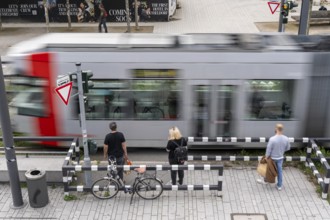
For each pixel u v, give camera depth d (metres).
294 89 11.12
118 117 11.52
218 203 9.57
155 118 11.48
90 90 11.24
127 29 26.03
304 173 10.77
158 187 9.63
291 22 28.33
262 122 11.43
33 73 11.20
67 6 26.42
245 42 11.38
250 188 10.15
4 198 9.84
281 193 9.94
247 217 9.09
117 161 9.84
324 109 11.30
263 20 29.17
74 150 10.66
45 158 10.76
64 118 11.57
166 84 11.11
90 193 9.95
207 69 10.91
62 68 11.04
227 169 11.02
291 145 11.65
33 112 11.64
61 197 9.82
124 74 11.02
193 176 10.69
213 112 11.33
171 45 11.06
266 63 10.88
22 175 10.20
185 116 11.39
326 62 10.91
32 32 26.30
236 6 34.62
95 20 28.89
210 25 27.62
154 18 28.89
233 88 11.09
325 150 12.02
